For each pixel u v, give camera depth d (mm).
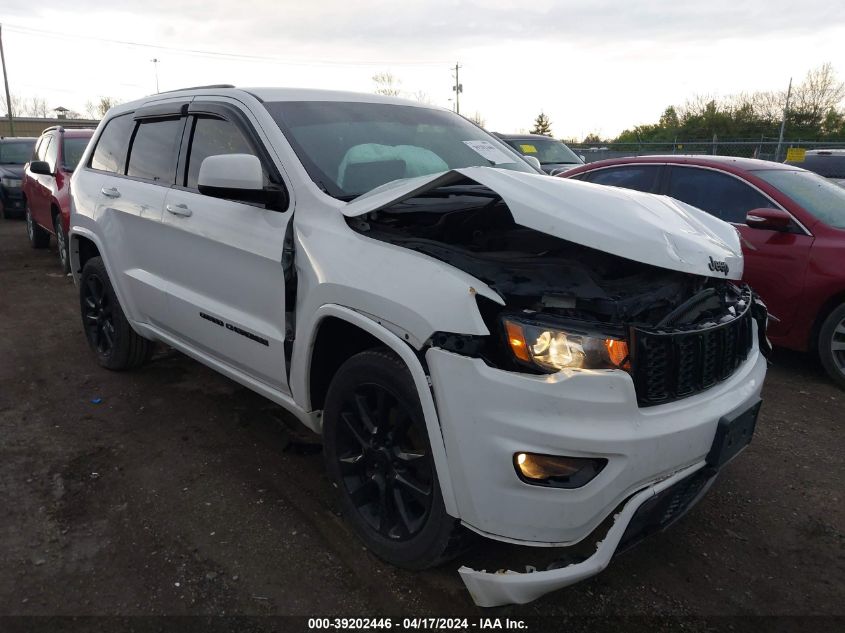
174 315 3738
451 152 3551
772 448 3811
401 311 2275
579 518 2090
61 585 2533
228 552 2738
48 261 9398
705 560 2791
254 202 2932
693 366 2338
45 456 3520
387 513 2600
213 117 3516
